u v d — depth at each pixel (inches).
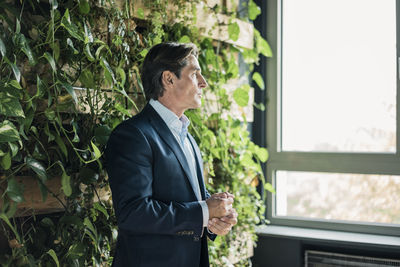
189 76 69.1
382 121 119.7
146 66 70.2
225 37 111.4
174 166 65.2
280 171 132.3
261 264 123.6
